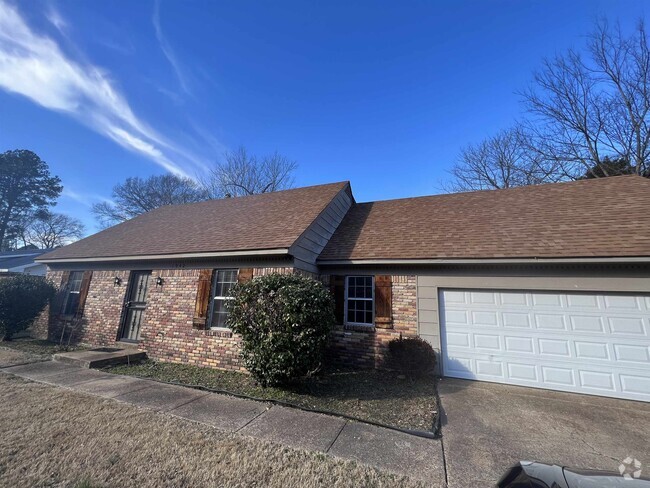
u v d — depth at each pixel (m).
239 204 12.58
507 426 4.37
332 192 10.92
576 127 17.05
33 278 10.51
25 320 9.89
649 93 15.08
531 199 9.24
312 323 5.68
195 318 7.91
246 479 2.89
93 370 6.76
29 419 4.07
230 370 7.10
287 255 7.31
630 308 6.00
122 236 11.47
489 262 6.77
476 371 6.75
